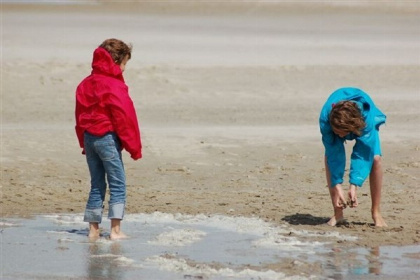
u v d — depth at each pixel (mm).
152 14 72938
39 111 33906
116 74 15164
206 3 79938
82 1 82312
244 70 43844
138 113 33594
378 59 48406
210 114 33625
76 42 52594
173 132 29109
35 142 27062
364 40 56406
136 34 57281
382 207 18266
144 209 18047
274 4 79188
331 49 51938
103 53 15133
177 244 14797
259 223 16500
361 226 16219
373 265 13367
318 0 80500
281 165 23953
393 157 24906
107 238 15305
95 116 14992
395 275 12797
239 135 28766
